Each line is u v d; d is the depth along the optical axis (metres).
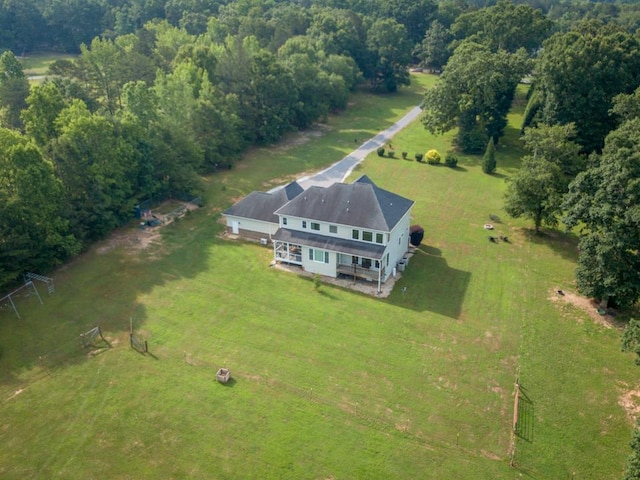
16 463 32.44
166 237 62.06
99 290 50.97
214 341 44.16
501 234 64.75
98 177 58.50
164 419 35.91
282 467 32.44
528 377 40.56
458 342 44.59
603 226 47.44
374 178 82.44
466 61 94.19
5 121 75.56
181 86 82.75
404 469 32.50
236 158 88.62
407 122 114.44
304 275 54.97
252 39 111.12
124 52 101.75
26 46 149.50
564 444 34.53
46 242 51.91
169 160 69.69
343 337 45.00
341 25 139.12
